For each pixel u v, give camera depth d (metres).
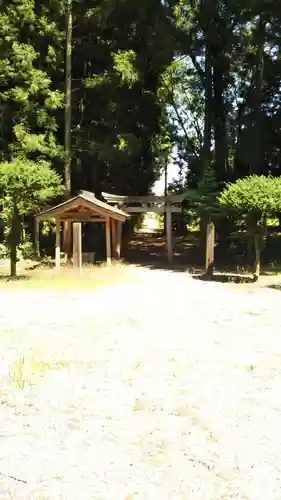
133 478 3.34
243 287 14.10
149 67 25.67
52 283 14.30
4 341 7.23
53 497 3.09
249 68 26.72
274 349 6.93
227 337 7.66
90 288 13.43
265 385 5.36
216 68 25.89
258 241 15.84
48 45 23.30
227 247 24.56
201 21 24.86
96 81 23.19
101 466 3.50
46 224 25.67
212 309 10.25
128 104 24.78
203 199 22.31
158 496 3.11
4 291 12.63
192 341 7.38
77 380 5.46
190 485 3.25
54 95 22.08
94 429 4.15
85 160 25.61
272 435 4.07
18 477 3.34
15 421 4.32
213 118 26.98
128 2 23.78
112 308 10.25
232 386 5.32
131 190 27.70
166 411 4.57
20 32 22.44
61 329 8.12
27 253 21.31
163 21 24.56
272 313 9.80
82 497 3.09
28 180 14.60
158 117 27.20
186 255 25.67
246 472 3.44
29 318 9.05
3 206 18.81
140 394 5.04
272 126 24.48
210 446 3.85
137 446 3.83
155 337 7.61
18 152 21.64
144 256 25.78
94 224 26.14
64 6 23.45
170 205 23.00
